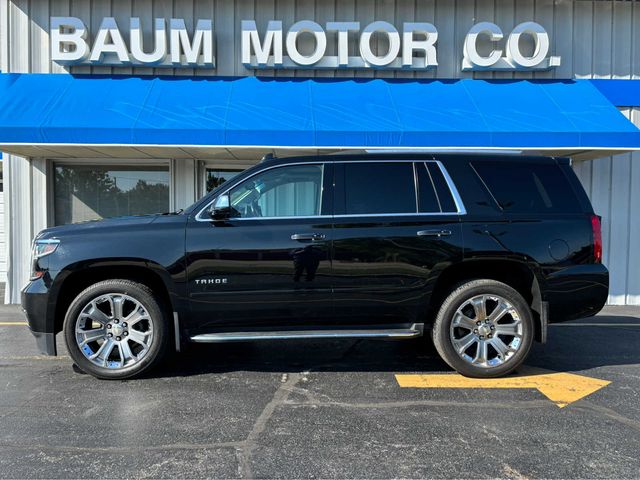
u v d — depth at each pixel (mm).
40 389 4246
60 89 8281
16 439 3297
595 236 4594
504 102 8273
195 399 4023
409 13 9180
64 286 4406
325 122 7586
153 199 9430
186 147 7473
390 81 8906
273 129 7383
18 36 8859
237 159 9227
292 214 4539
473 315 4559
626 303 9078
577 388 4312
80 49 8570
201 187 9281
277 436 3359
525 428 3494
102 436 3346
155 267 4328
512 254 4473
